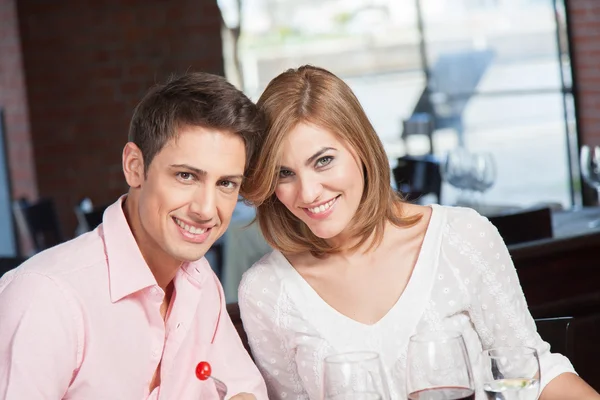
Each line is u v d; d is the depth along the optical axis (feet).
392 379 7.11
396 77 27.63
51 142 22.06
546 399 6.80
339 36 27.32
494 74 26.22
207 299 6.61
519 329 7.33
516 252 10.07
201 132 5.49
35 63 21.81
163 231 5.72
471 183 14.94
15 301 5.56
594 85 24.30
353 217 7.07
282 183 6.75
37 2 21.77
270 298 7.38
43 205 17.02
